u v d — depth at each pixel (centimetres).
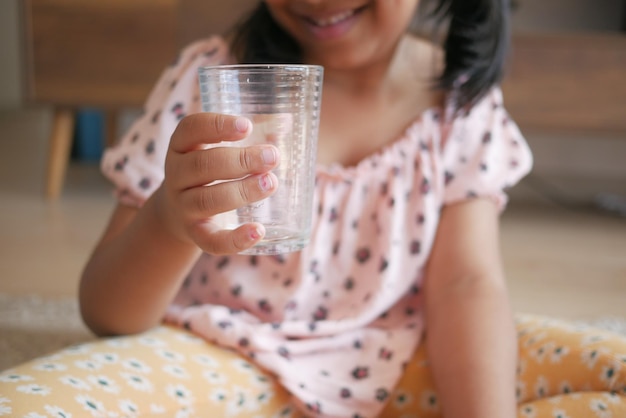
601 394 63
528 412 64
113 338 67
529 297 113
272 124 52
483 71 78
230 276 72
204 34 157
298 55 76
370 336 71
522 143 79
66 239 137
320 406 67
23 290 108
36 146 253
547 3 191
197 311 70
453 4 77
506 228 161
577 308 109
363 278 73
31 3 160
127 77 161
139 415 60
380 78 76
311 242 73
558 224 166
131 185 70
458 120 77
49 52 162
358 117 76
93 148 232
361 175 74
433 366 68
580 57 152
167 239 60
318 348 70
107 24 160
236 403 65
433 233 74
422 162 75
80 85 163
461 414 64
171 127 73
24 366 61
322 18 67
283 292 71
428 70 78
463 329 68
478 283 70
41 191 182
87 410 57
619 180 215
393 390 70
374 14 68
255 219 53
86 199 174
